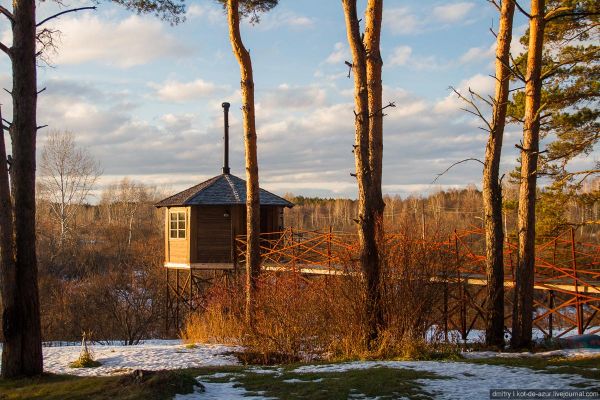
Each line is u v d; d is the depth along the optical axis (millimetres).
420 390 7828
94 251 42969
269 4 18844
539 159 19188
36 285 11398
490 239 13672
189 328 18703
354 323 12734
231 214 23844
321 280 14453
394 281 12953
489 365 9859
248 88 18031
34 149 11438
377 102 13414
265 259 21047
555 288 14148
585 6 15844
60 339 26750
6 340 11227
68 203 43375
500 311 13555
